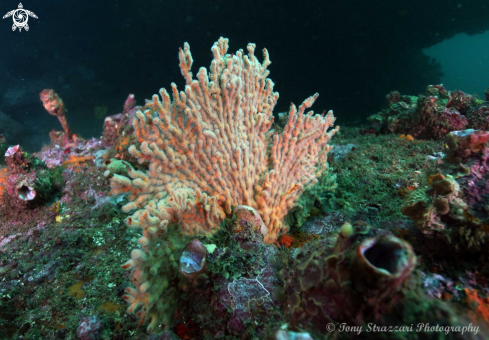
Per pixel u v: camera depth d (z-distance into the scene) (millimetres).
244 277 1991
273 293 1874
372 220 2836
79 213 4273
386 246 1297
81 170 5504
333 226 2947
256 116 2613
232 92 2307
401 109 5914
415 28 18125
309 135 2742
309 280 1562
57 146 7789
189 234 2311
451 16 17781
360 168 4129
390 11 16859
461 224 1806
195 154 2318
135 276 1858
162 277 2102
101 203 4391
